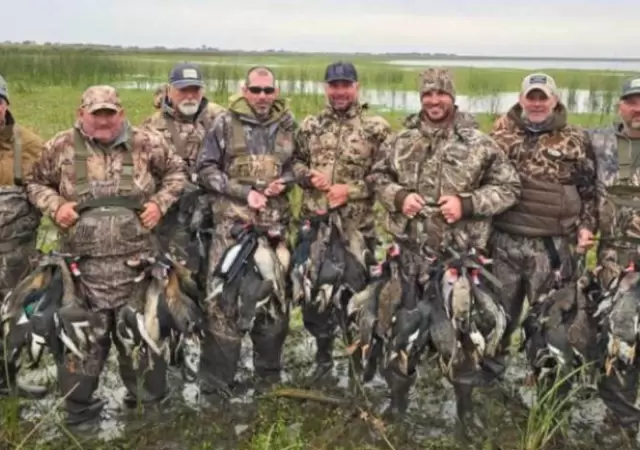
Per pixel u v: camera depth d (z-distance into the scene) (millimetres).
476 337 2758
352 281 3096
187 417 3082
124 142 2844
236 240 3053
